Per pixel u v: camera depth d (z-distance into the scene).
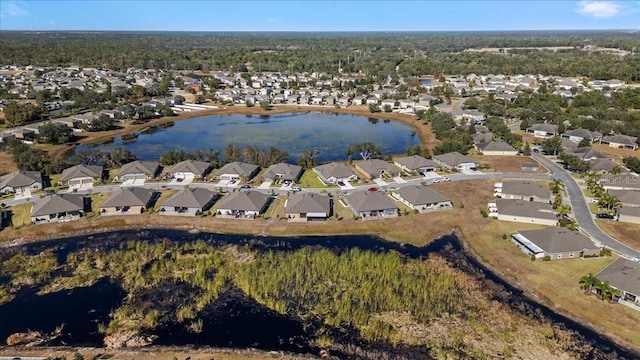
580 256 69.50
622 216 81.94
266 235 78.12
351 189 97.81
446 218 84.06
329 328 54.53
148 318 55.56
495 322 55.59
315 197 86.31
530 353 50.44
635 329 53.47
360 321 55.44
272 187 98.50
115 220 82.38
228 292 61.78
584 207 88.69
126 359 48.88
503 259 69.94
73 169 102.62
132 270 66.81
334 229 80.00
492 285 63.53
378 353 50.56
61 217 82.31
